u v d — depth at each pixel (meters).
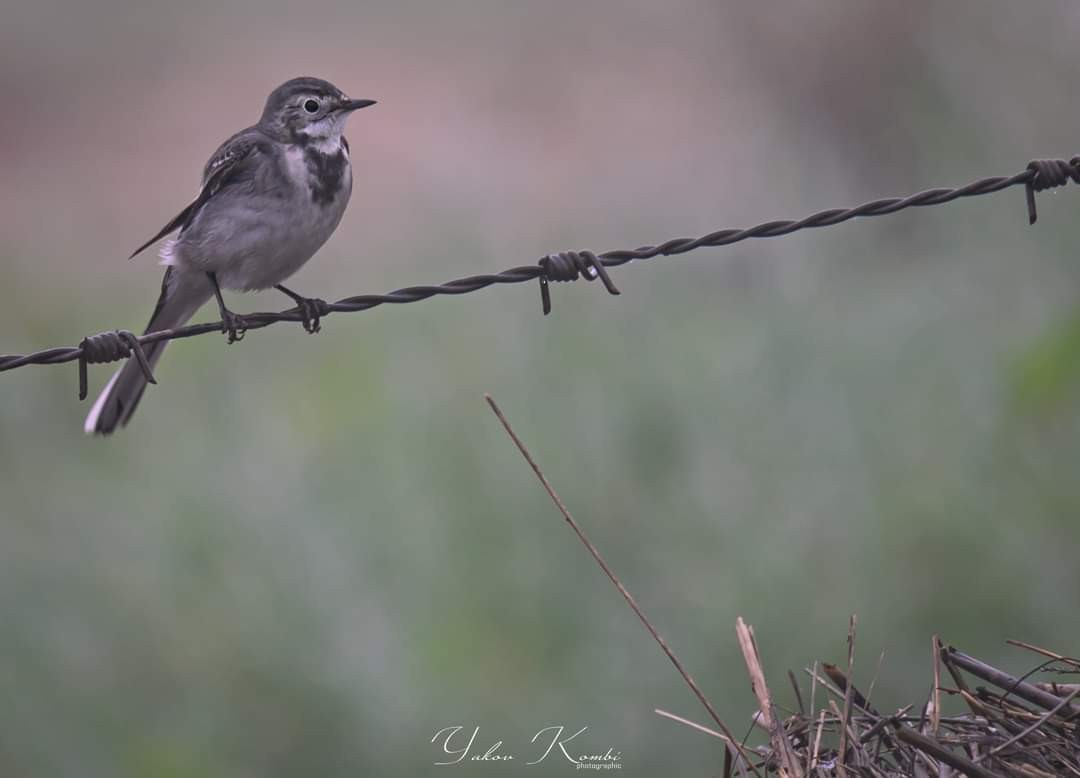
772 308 15.48
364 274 20.42
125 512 13.06
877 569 11.64
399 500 12.99
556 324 15.52
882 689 10.84
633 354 14.74
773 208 20.88
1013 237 15.71
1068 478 12.06
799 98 23.47
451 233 18.86
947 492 12.09
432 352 15.96
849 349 14.15
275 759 11.18
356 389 15.75
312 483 13.48
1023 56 18.02
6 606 11.91
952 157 17.83
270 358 17.38
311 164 10.05
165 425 15.21
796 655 11.05
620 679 11.24
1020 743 6.55
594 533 12.38
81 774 11.02
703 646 11.20
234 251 9.94
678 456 12.96
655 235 20.02
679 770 10.70
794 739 6.73
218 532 12.67
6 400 15.18
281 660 11.57
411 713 11.27
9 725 11.20
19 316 17.53
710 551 12.02
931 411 13.13
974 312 14.50
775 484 12.61
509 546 12.37
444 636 11.79
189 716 11.34
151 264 24.61
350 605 11.96
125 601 12.09
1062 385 12.04
